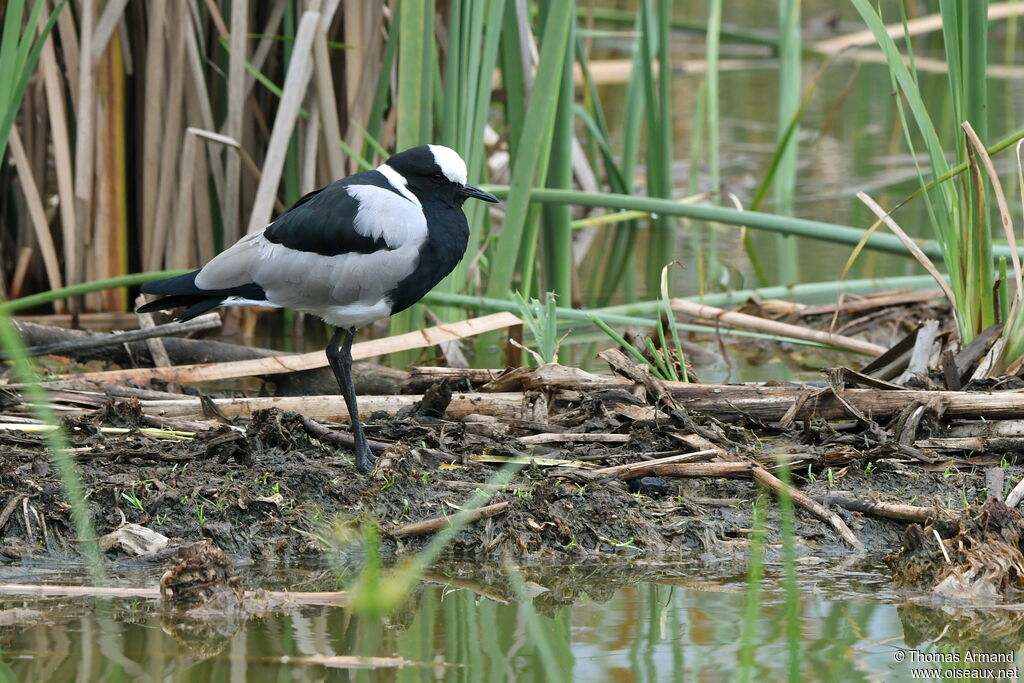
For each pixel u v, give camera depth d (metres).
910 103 10.67
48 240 13.99
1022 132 10.50
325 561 8.54
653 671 6.75
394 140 14.90
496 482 7.35
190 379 11.44
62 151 13.79
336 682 6.56
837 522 8.91
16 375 11.71
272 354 13.00
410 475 9.30
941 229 11.30
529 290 14.41
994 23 32.25
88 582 8.02
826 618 7.57
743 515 9.14
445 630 7.36
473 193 10.09
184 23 13.67
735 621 7.52
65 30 13.55
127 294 14.91
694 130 20.06
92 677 6.55
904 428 9.91
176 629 7.26
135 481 9.03
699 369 13.43
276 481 9.16
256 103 14.78
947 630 7.38
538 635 7.15
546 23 12.64
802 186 21.22
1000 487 9.16
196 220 14.62
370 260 9.49
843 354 14.15
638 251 18.77
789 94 19.98
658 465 9.45
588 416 10.37
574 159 18.03
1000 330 10.91
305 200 9.80
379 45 14.33
